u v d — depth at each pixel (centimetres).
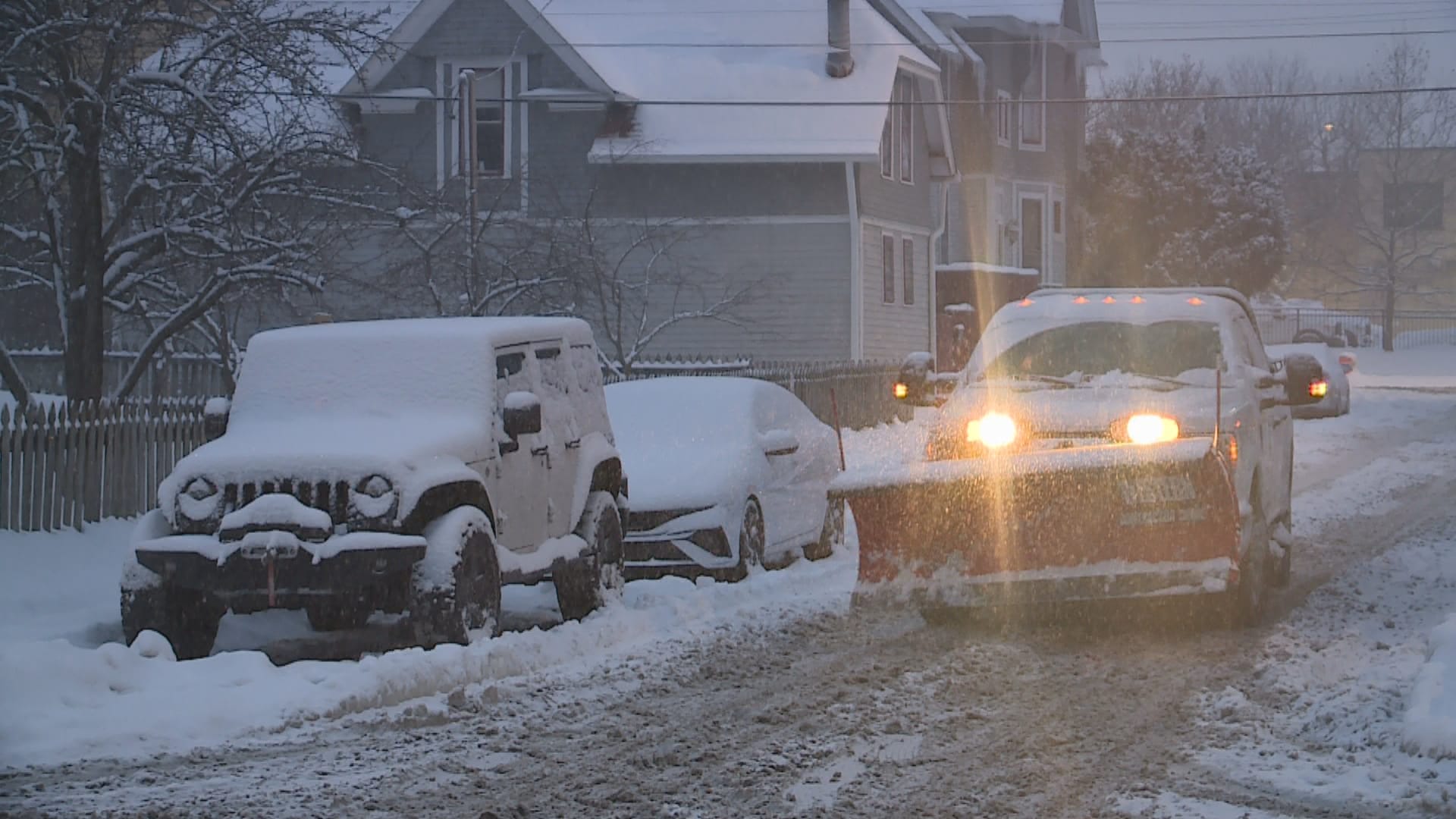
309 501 1052
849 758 811
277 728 876
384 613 1284
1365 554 1558
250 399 1173
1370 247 9881
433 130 3581
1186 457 1057
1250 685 973
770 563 1531
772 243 3669
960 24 4981
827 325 3666
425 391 1157
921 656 1083
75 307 2005
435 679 972
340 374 1173
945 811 710
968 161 5047
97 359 2002
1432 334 8488
